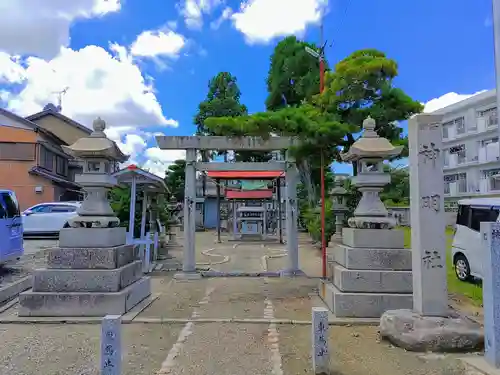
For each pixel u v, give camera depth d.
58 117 30.33
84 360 4.59
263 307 7.09
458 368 4.39
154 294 8.13
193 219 10.30
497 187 23.92
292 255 10.47
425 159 5.35
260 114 8.06
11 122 23.55
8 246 9.60
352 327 5.84
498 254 4.46
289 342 5.23
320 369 4.16
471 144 25.92
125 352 4.84
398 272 6.34
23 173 23.02
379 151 6.60
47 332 5.55
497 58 4.73
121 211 13.55
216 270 11.48
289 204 10.55
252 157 20.34
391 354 4.80
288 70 19.16
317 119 8.09
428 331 4.91
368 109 8.22
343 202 14.98
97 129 6.99
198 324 6.02
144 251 11.56
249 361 4.58
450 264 11.74
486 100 24.92
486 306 4.51
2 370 4.32
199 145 10.15
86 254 6.43
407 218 23.56
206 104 24.50
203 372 4.29
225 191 21.61
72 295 6.22
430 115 5.38
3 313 6.52
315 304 7.30
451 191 27.22
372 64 7.75
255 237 21.61
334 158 9.12
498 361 4.34
